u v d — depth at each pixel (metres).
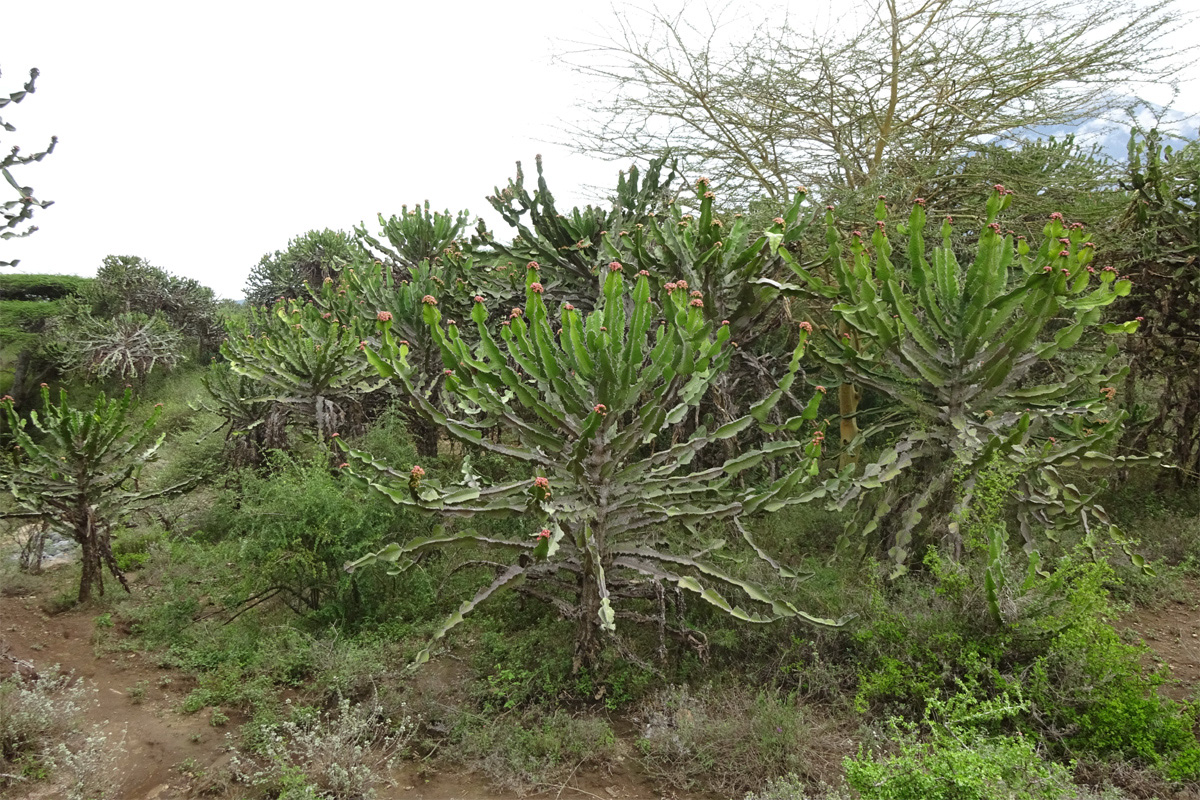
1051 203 6.86
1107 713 3.31
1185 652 4.29
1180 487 6.53
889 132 7.69
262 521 5.45
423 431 7.97
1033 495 4.94
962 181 7.44
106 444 6.15
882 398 7.72
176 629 5.55
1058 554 5.24
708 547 4.46
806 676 4.05
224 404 8.94
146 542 7.68
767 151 8.34
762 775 3.42
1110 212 6.78
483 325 3.93
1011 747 2.76
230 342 8.50
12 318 15.45
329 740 3.56
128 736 4.14
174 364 15.20
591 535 4.04
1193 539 5.59
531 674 4.25
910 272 4.89
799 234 5.57
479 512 4.09
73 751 3.88
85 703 4.47
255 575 5.38
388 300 8.21
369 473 5.09
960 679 3.72
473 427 4.24
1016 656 3.79
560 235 7.41
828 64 7.41
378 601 5.47
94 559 6.21
